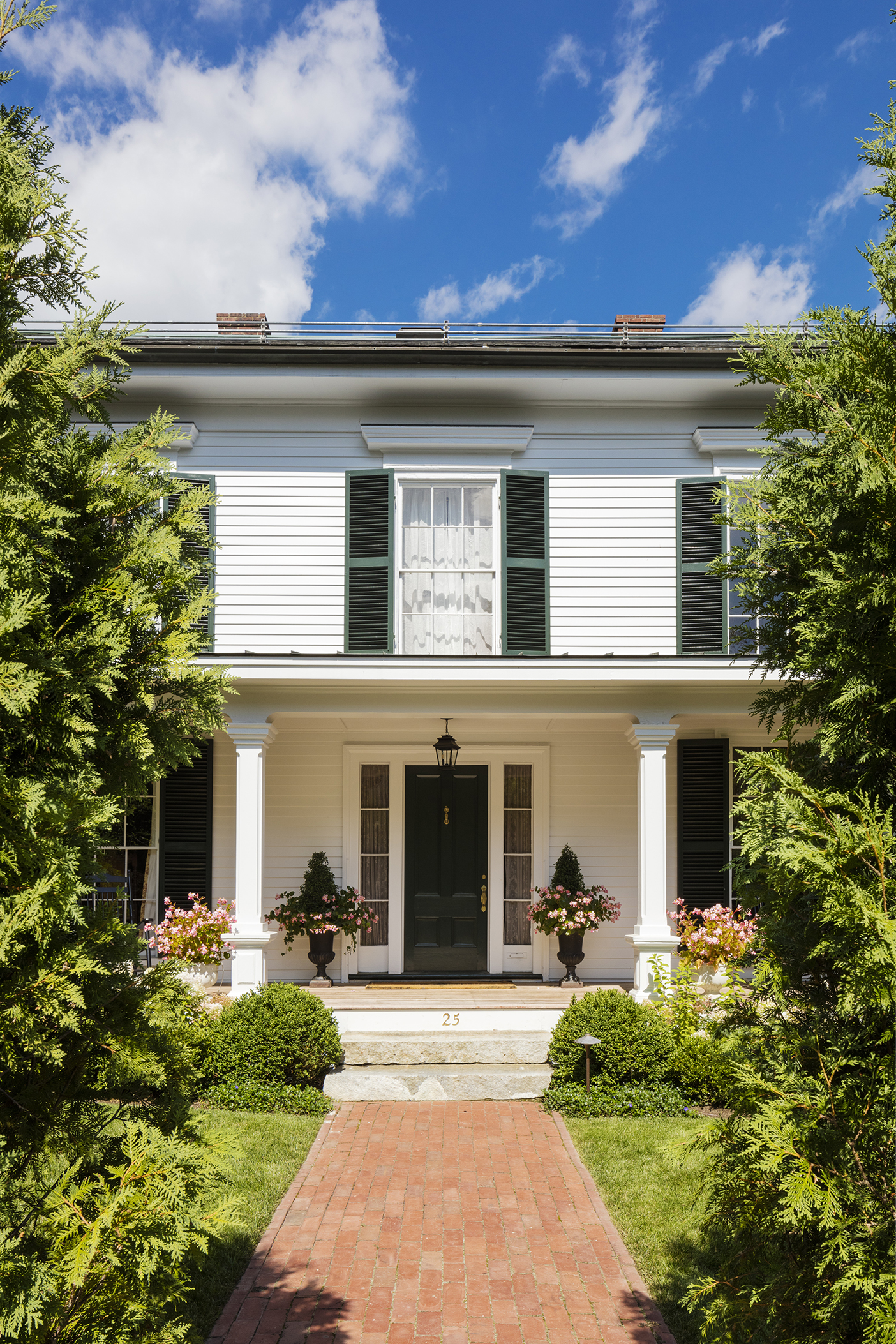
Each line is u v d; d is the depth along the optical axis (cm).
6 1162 325
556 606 1057
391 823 1131
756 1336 348
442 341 1080
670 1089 796
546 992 1030
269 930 1028
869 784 343
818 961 357
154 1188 326
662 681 919
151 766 395
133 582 380
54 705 333
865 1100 308
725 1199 363
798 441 387
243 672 898
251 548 1053
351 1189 629
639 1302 482
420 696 955
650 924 934
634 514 1066
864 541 342
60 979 298
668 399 1064
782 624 395
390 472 1043
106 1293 312
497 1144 718
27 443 342
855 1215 295
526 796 1147
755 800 355
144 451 428
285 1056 809
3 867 300
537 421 1075
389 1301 483
